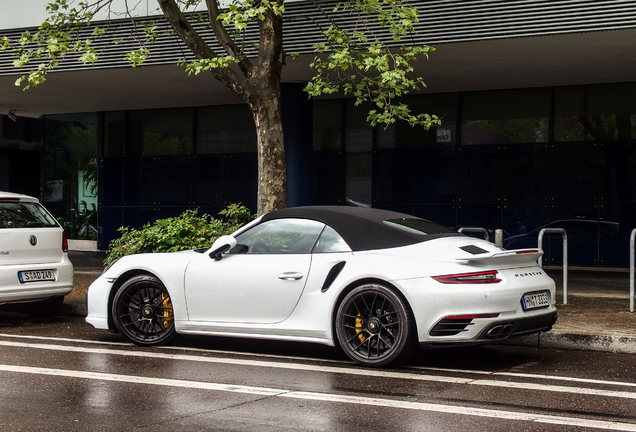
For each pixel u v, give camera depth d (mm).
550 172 15312
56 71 14055
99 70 13938
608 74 14000
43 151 20359
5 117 21375
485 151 15781
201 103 17891
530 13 11039
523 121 15508
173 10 9812
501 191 15648
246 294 6652
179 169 18578
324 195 16938
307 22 12336
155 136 18875
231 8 8367
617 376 5859
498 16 11219
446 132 16078
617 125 14875
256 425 4336
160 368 6098
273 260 6629
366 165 16688
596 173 15008
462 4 11391
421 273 5922
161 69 13805
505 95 15648
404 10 9180
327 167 16938
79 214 19938
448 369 6094
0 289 8445
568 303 9492
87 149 19766
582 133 15109
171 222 9672
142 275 7266
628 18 10562
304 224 6715
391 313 6031
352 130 16812
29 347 7156
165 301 7160
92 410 4695
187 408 4746
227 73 9602
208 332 6871
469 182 15875
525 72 13828
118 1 13570
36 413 4613
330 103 16938
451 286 5812
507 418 4523
